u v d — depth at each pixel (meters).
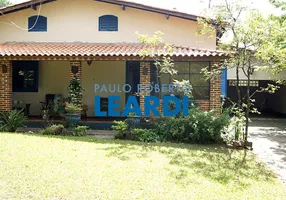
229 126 11.35
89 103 17.23
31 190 5.89
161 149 9.95
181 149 10.12
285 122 19.67
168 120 12.03
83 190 6.01
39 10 16.33
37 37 16.38
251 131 15.63
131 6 15.59
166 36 15.88
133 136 11.56
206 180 7.02
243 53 10.73
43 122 13.90
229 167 8.27
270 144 12.05
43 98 17.36
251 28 10.20
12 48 14.51
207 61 13.23
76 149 9.23
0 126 12.60
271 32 10.63
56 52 13.19
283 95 23.41
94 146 9.84
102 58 12.67
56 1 16.30
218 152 10.02
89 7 16.22
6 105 13.52
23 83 17.39
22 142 9.72
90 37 16.23
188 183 6.72
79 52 13.16
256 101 27.47
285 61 11.73
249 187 6.75
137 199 5.70
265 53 10.54
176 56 12.35
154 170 7.52
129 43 16.02
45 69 17.38
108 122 13.96
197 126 11.35
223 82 16.05
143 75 13.34
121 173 7.14
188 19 15.53
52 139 10.55
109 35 16.17
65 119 13.59
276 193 6.47
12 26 16.44
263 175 7.77
